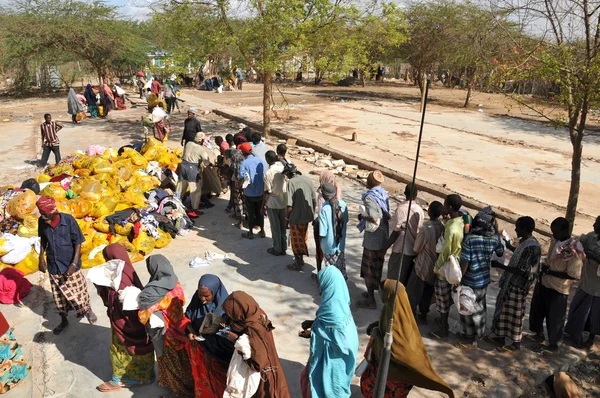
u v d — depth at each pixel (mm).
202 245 8414
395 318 3996
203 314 4445
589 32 6852
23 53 30531
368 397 4320
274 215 7715
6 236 7219
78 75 41000
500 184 12477
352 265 7715
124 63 37219
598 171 14094
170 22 15125
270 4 14031
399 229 5668
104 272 4586
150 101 20547
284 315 6266
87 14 31562
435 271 5332
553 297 5340
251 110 24266
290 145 16422
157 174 10500
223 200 10812
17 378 4965
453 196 5320
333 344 4121
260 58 15617
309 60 16000
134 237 7969
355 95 33531
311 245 8445
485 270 5262
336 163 13914
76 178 9008
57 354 5488
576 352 5547
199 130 12844
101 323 6113
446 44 27703
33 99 29859
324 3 14406
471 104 29859
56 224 5516
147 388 4941
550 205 10734
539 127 21562
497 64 7871
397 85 44000
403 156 15078
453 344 5637
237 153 9148
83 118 21422
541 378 5121
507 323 5422
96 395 4836
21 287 6617
